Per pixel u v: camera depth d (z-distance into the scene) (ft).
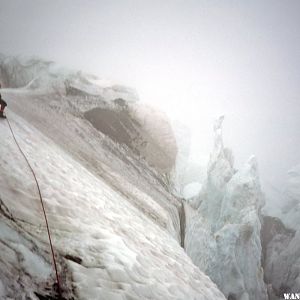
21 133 25.58
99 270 11.53
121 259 13.33
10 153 17.92
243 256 85.61
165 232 32.32
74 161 31.78
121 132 59.88
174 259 21.40
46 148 26.58
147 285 12.84
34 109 50.31
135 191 42.34
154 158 62.54
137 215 29.09
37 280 8.95
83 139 49.75
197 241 69.92
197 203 90.79
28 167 17.58
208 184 93.15
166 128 64.64
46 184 16.88
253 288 85.05
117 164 49.90
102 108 60.59
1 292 7.28
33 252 10.06
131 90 67.56
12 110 38.93
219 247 83.66
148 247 19.30
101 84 67.67
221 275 79.87
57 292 9.07
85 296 9.68
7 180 13.98
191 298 15.44
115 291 10.81
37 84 68.69
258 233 92.12
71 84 65.05
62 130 46.55
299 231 115.96
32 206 13.38
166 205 51.39
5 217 10.94
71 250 11.90
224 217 91.04
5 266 8.33
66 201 16.43
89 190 22.79
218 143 97.40
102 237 14.64
